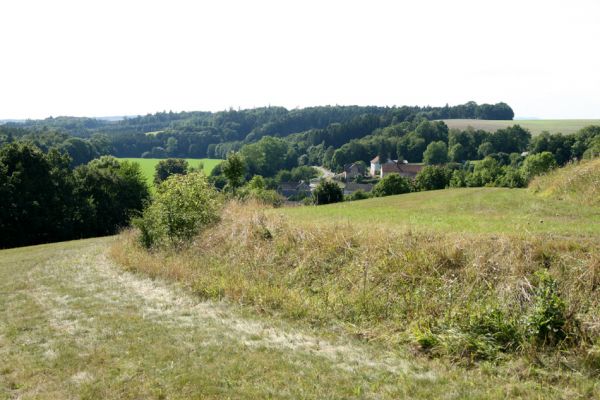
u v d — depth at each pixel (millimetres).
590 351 5461
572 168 17875
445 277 7902
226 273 10492
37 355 6426
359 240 9961
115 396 5152
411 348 6309
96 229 41750
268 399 4980
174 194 14438
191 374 5648
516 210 14555
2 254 20094
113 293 9820
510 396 4891
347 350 6340
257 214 13180
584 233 8742
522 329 6113
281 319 7711
